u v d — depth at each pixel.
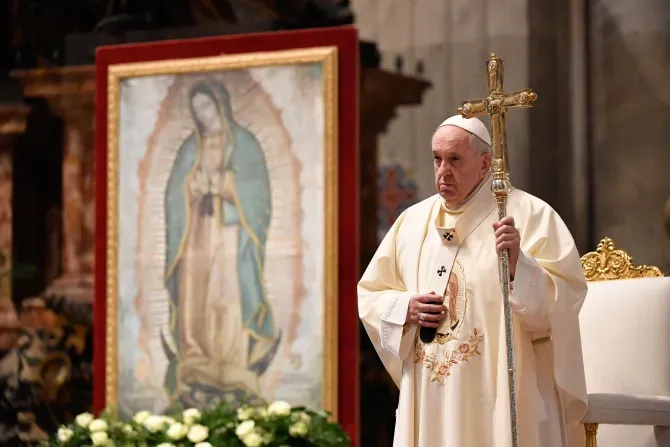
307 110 25.05
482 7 24.83
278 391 24.88
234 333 25.33
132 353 25.98
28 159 28.61
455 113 24.97
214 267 25.59
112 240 26.22
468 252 13.45
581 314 17.53
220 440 15.06
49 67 28.64
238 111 25.59
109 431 15.59
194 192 25.84
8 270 28.31
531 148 24.05
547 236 13.23
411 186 25.12
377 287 14.27
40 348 27.92
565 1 24.00
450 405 12.92
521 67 24.34
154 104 26.22
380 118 25.47
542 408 12.98
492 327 13.08
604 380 17.02
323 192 24.80
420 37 25.39
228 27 27.06
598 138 23.59
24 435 27.66
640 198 23.11
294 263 24.98
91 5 28.41
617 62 23.50
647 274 18.16
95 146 26.62
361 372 24.72
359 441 24.45
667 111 23.02
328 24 26.27
